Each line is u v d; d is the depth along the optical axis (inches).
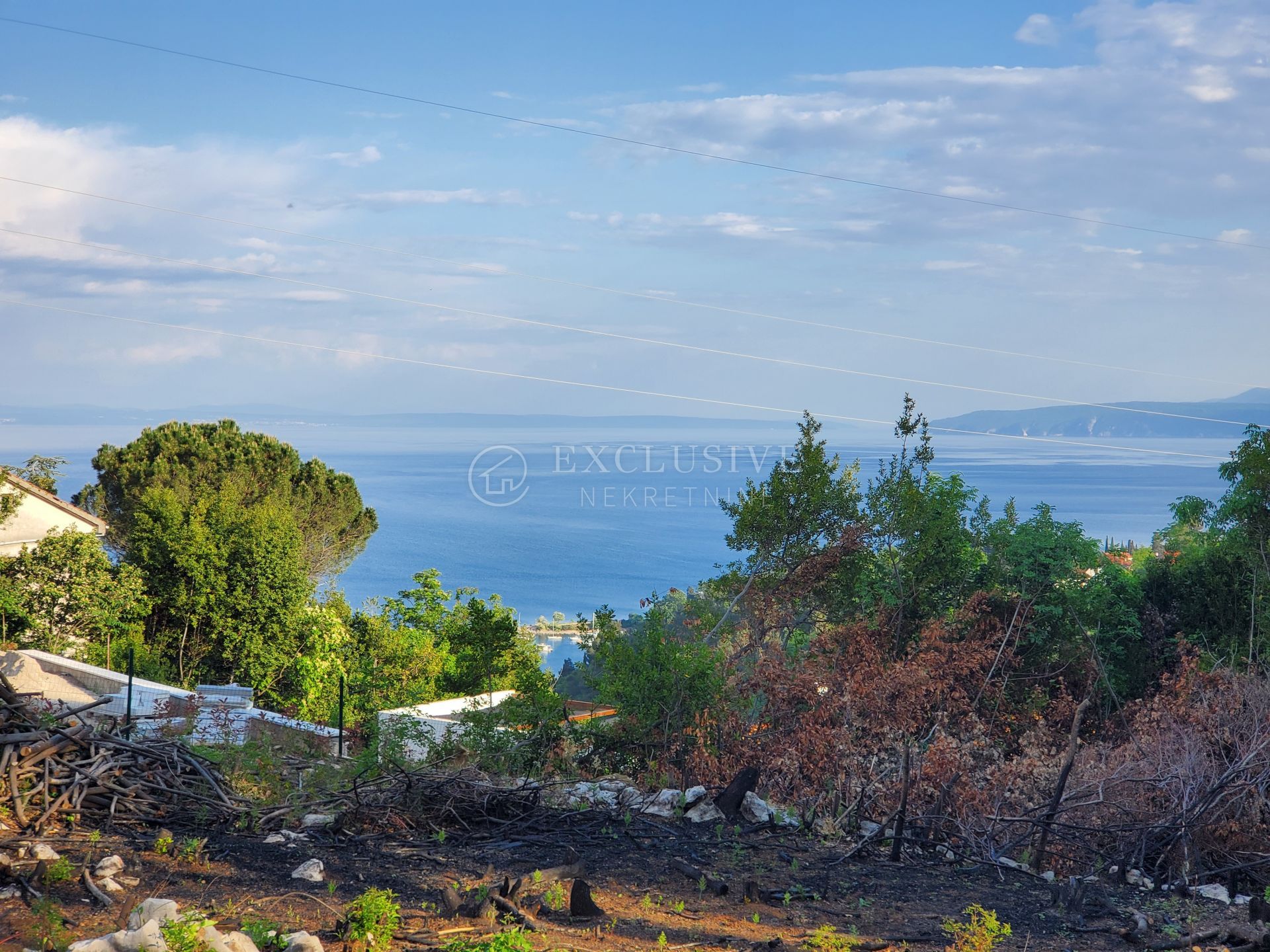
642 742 616.4
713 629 1011.3
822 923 261.6
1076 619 1037.8
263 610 1148.5
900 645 979.9
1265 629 1173.1
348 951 197.6
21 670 732.7
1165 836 372.2
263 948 192.4
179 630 1146.7
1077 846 367.9
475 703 621.3
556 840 329.7
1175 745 403.9
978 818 382.9
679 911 259.4
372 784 350.6
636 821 361.7
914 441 1111.0
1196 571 1312.7
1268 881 362.6
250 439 1720.0
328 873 262.1
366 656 1248.8
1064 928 274.2
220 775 329.1
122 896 221.0
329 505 1748.3
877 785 451.5
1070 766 359.6
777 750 528.7
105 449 1641.2
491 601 1481.3
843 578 1060.5
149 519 1156.5
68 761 293.4
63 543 1035.9
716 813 375.6
